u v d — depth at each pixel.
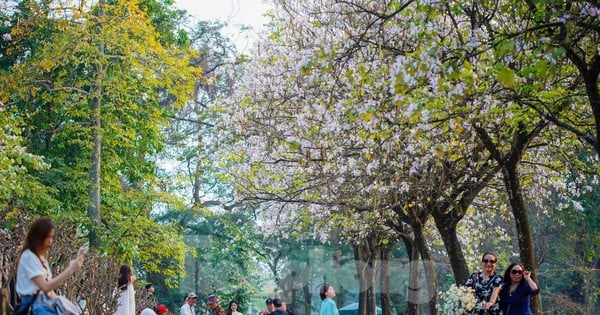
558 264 37.78
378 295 32.44
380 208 21.12
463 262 20.19
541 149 21.28
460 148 18.56
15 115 28.48
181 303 36.81
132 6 28.17
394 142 17.69
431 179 19.48
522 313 13.33
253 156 22.88
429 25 13.34
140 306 19.30
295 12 20.88
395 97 13.08
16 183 22.03
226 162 25.52
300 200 21.92
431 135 17.52
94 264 13.98
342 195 21.05
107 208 29.67
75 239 14.18
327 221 25.81
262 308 37.41
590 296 38.06
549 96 14.27
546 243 36.84
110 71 28.88
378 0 17.23
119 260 28.09
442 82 12.47
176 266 31.48
